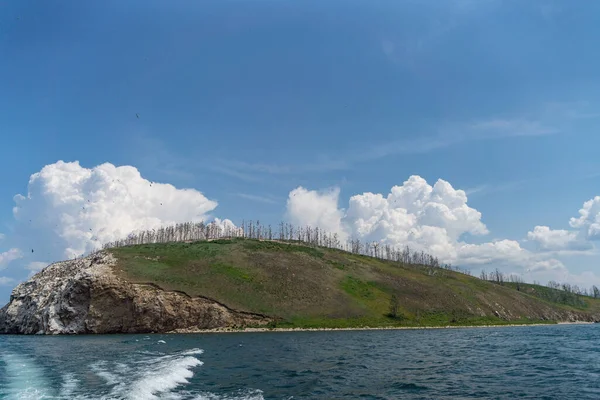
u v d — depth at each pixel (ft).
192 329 320.29
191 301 331.16
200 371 112.16
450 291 525.75
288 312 358.43
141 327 312.09
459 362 134.31
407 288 496.23
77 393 76.23
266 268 430.61
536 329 365.40
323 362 133.69
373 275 516.32
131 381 89.15
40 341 236.43
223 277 384.68
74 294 319.88
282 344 203.51
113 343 213.46
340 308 387.34
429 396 80.94
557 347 185.57
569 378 102.17
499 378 102.58
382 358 145.59
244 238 579.07
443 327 389.60
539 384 94.22
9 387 83.30
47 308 328.70
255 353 161.07
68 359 136.87
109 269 346.74
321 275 455.63
